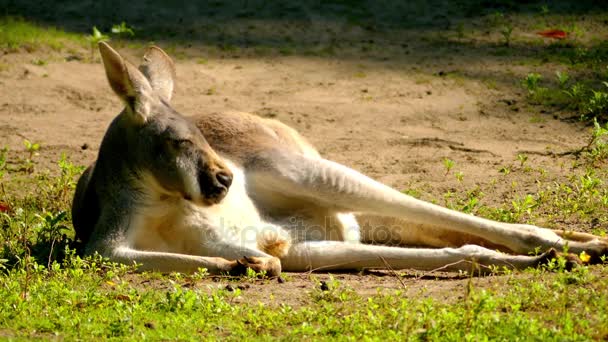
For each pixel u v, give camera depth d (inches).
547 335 279.0
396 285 362.0
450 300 327.9
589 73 774.5
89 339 297.6
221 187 384.2
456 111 694.5
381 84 768.3
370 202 406.9
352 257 390.6
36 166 571.8
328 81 781.3
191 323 310.5
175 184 381.4
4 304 324.2
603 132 550.0
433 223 402.0
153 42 894.4
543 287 323.0
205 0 1014.4
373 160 585.9
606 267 361.4
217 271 372.8
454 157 585.9
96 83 768.9
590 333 281.7
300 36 917.8
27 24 908.0
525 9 987.9
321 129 660.7
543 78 767.7
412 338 285.1
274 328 307.0
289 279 377.4
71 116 695.1
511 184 517.0
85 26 942.4
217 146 434.3
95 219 407.2
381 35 919.0
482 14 976.3
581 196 467.8
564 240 384.2
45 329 308.8
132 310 318.7
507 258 370.6
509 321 289.4
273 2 1010.1
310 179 411.8
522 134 632.4
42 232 415.2
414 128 657.6
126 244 386.9
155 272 377.1
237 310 321.1
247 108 709.3
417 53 861.8
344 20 959.6
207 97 740.7
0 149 599.2
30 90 741.9
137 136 386.9
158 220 392.5
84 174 438.3
